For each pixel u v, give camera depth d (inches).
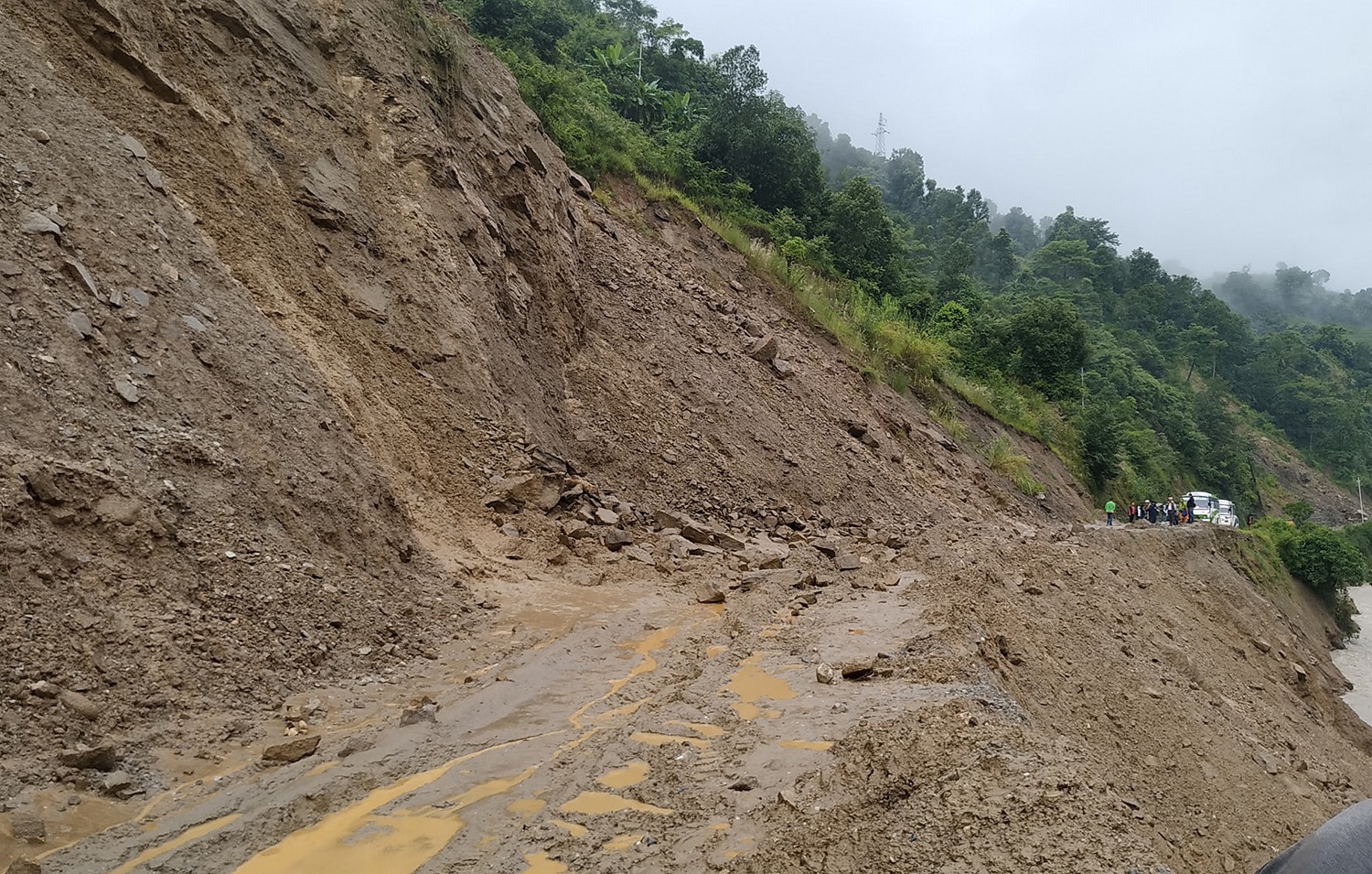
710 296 780.6
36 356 223.6
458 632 274.8
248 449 265.1
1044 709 285.1
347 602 251.1
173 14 391.2
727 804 153.4
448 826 147.4
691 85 1462.8
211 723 181.6
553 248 592.4
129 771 157.6
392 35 525.0
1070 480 1268.5
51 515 192.9
